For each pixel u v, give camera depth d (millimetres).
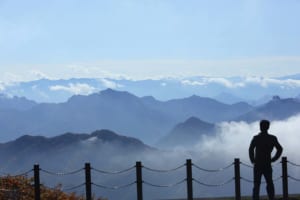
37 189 24500
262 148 23844
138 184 24953
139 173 25000
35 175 24547
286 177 26469
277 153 23812
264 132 24062
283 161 26484
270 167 23938
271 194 24031
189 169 25594
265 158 23828
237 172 25781
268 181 23984
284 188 26453
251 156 24016
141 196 24938
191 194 25609
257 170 23938
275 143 23844
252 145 24078
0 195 26484
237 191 25766
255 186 24031
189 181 25578
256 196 23922
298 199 26891
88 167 24594
